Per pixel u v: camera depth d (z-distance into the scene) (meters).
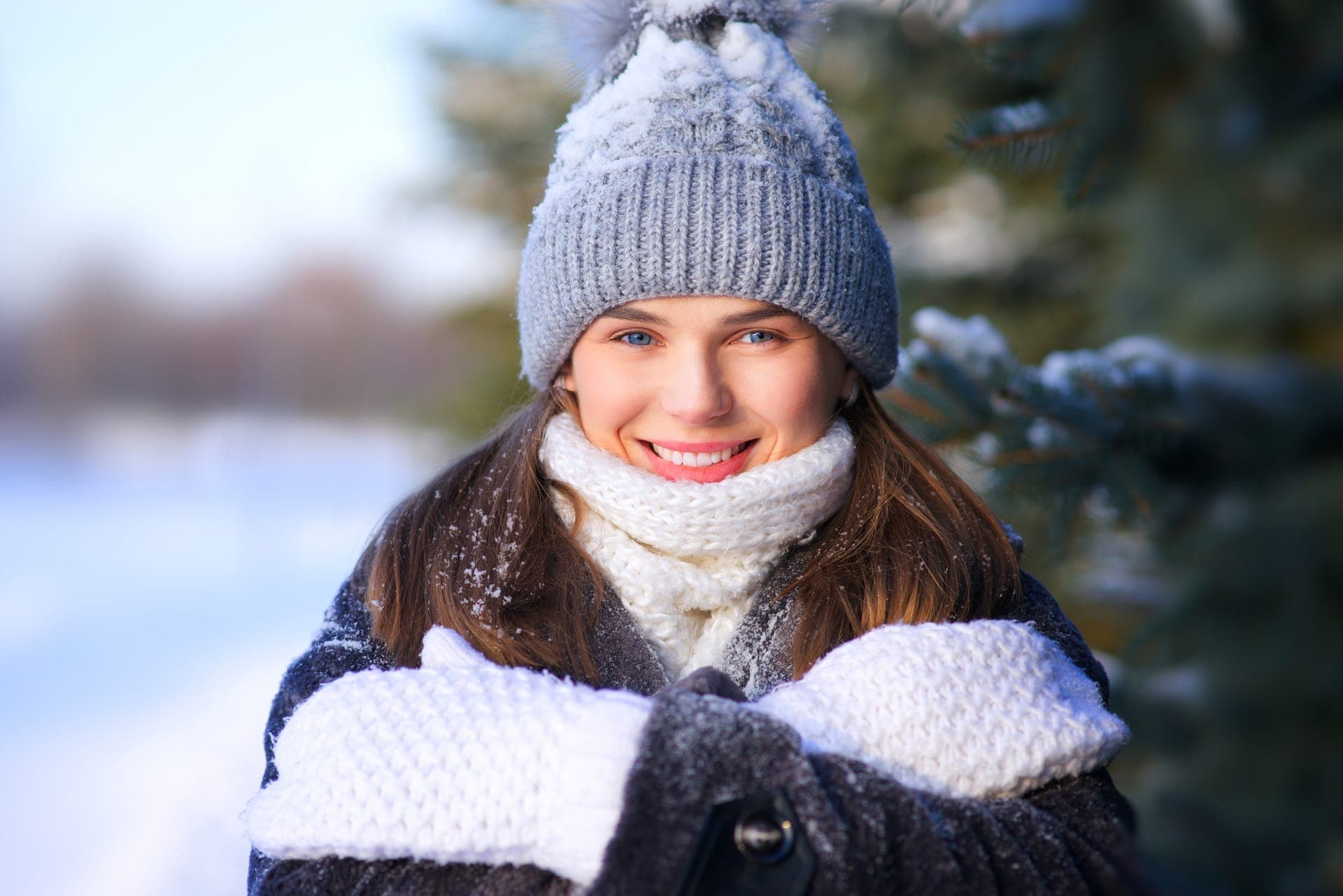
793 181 1.32
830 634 1.30
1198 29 1.75
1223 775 1.98
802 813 0.95
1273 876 1.85
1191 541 1.91
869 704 1.08
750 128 1.32
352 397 26.20
